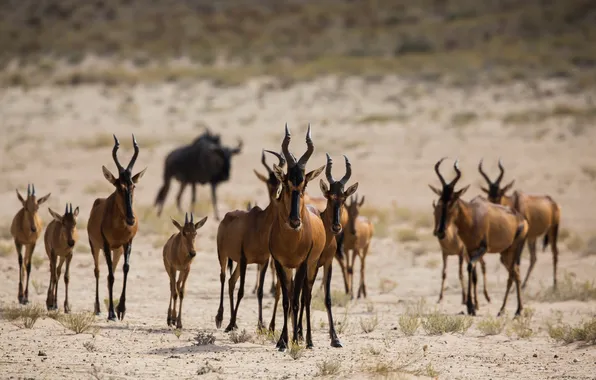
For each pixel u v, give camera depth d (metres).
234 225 54.84
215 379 41.94
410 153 157.50
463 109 198.25
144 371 43.38
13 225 63.69
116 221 58.75
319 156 156.62
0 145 169.62
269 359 47.12
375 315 63.59
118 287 72.50
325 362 44.00
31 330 52.84
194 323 59.00
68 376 41.88
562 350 51.34
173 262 56.47
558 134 168.38
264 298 70.12
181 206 120.69
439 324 56.94
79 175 143.50
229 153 113.81
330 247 52.75
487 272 85.62
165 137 179.88
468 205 66.19
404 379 42.06
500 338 55.25
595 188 130.25
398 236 99.56
